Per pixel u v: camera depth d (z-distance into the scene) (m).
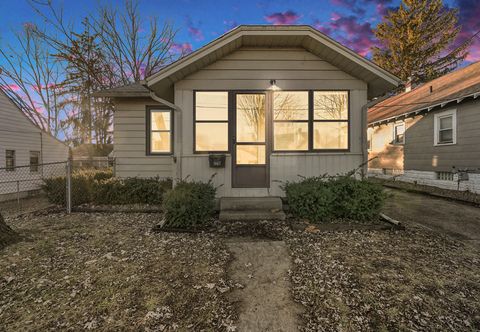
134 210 6.02
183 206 4.44
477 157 7.88
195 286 2.67
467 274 2.88
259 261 3.24
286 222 4.79
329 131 5.71
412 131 10.86
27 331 2.02
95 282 2.72
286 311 2.28
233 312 2.27
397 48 21.52
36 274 2.88
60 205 6.70
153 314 2.23
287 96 5.68
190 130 5.58
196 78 5.55
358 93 5.62
